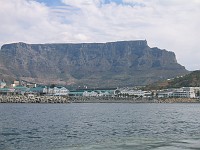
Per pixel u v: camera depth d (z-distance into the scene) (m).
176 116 155.62
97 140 66.69
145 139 67.00
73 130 87.88
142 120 126.81
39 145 61.41
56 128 93.81
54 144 62.31
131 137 71.06
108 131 84.81
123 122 116.19
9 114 165.38
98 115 161.62
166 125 103.94
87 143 62.47
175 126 100.44
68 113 180.12
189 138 68.69
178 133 79.62
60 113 179.62
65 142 64.75
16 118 135.88
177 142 61.91
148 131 84.56
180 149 54.06
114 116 153.50
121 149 54.50
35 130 88.00
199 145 58.16
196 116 156.38
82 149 55.34
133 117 146.50
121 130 87.25
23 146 60.47
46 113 178.75
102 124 107.56
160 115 163.75
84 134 78.00
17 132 83.00
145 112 196.12
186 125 104.25
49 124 107.69
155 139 66.94
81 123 111.88
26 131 85.38
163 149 54.12
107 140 66.19
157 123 112.00
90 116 153.00
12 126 99.81
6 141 66.69
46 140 67.88
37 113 177.88
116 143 61.22
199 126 100.69
